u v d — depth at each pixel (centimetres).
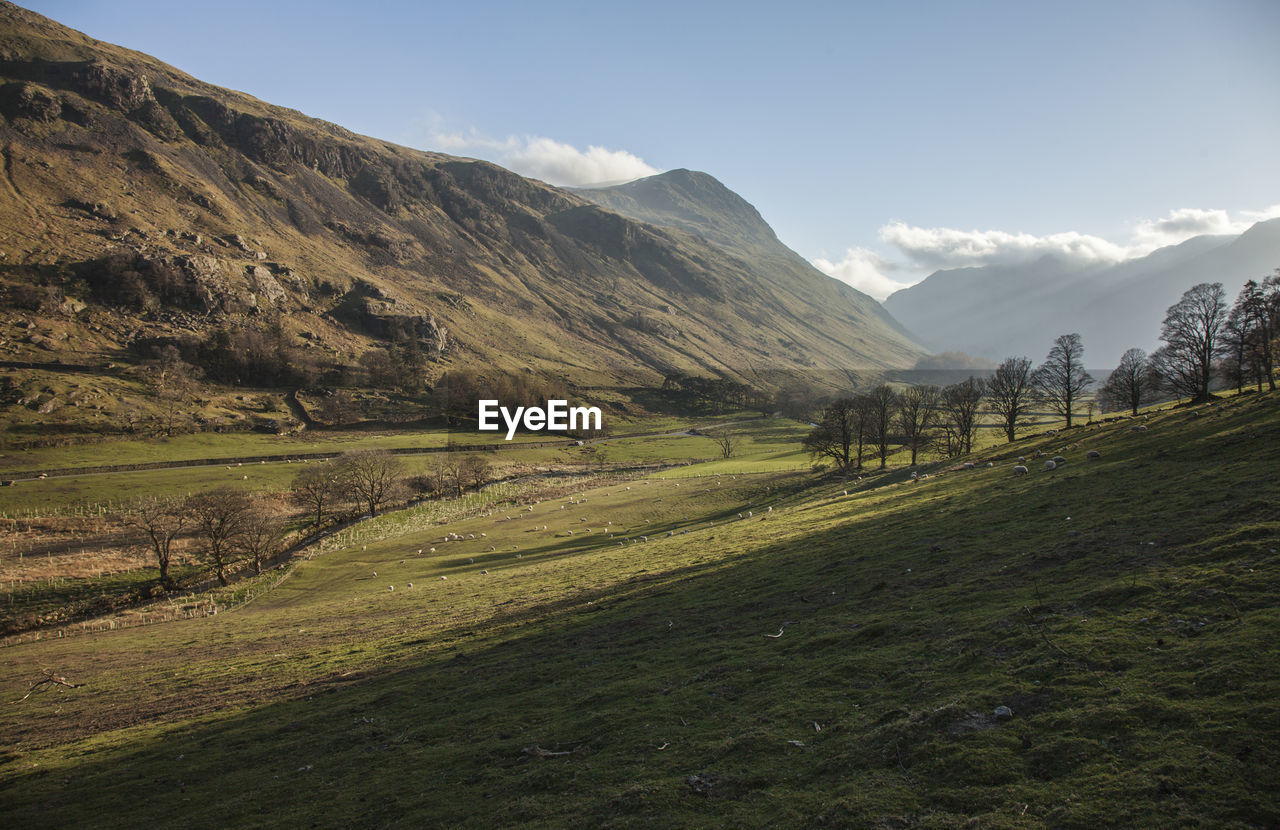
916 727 1351
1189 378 6819
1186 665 1303
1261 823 871
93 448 13250
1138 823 937
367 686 2783
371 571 7119
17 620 6391
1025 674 1462
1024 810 1032
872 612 2250
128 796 2006
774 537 4459
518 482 13088
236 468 12719
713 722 1672
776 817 1190
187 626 5562
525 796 1495
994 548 2619
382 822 1524
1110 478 3338
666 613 2988
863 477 7962
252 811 1733
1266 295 6519
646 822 1262
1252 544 1812
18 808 2033
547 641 2941
